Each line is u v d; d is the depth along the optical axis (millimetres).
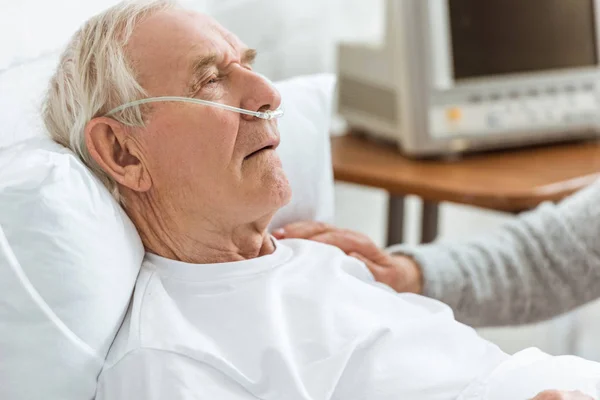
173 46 1040
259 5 1956
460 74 1906
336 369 998
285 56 2076
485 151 2012
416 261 1403
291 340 1029
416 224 2732
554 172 1816
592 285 1480
